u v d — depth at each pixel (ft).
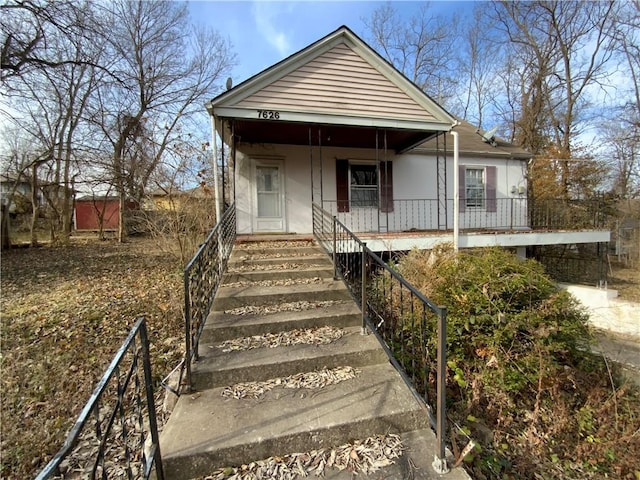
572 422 11.14
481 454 9.18
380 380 9.45
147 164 38.50
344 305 13.61
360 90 21.62
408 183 31.19
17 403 10.32
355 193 29.50
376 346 10.69
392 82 22.20
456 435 9.24
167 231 30.42
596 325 23.62
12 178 44.52
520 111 61.98
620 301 26.21
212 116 18.94
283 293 13.71
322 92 20.93
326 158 28.48
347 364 10.25
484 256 15.61
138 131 42.52
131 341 5.61
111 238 53.93
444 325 7.00
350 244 20.08
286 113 19.92
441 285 13.92
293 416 7.82
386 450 7.34
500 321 12.12
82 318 16.42
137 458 7.77
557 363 12.32
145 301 19.12
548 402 11.74
